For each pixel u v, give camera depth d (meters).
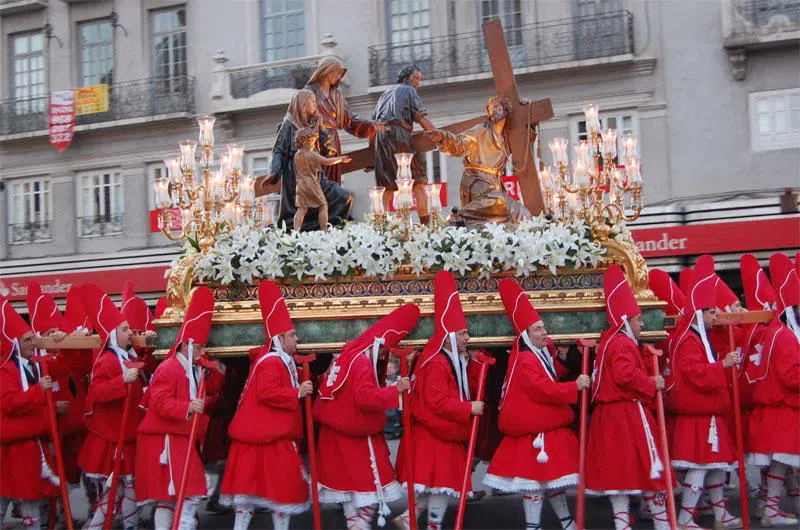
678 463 7.45
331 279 7.71
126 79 21.00
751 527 7.73
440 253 7.49
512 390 7.11
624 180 8.72
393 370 12.48
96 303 7.81
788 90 16.84
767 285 8.55
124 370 7.67
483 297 7.54
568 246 7.41
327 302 7.63
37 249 21.72
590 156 8.09
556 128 18.11
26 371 7.94
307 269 7.65
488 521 8.19
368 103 18.78
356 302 7.62
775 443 7.54
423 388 7.18
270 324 7.25
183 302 7.74
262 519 8.58
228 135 19.69
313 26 19.30
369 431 7.14
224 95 19.52
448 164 16.98
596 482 7.07
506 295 7.24
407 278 7.66
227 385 8.78
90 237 21.28
